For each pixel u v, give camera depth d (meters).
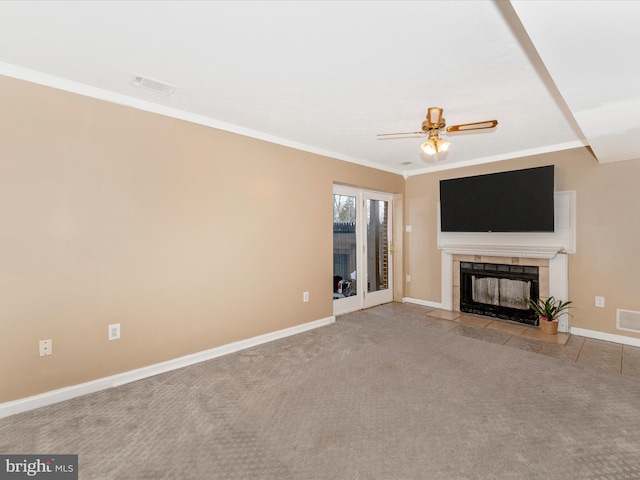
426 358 3.13
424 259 5.28
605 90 1.86
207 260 3.09
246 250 3.38
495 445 1.86
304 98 2.62
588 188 3.71
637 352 3.27
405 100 2.65
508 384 2.60
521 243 4.20
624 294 3.51
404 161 4.77
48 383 2.29
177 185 2.88
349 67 2.13
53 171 2.29
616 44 1.41
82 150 2.40
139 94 2.56
